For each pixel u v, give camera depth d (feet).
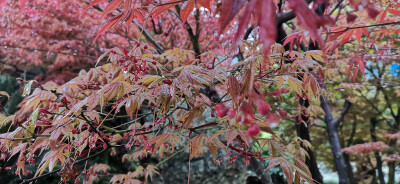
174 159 16.81
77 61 16.74
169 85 5.17
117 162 18.66
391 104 30.71
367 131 30.63
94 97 4.90
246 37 8.66
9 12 13.60
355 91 26.99
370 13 1.93
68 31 15.16
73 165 5.70
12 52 16.57
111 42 16.03
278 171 18.42
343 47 13.57
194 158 16.80
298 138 9.52
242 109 2.40
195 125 15.03
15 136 6.14
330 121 19.58
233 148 5.83
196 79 4.82
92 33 15.26
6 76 19.10
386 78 17.42
